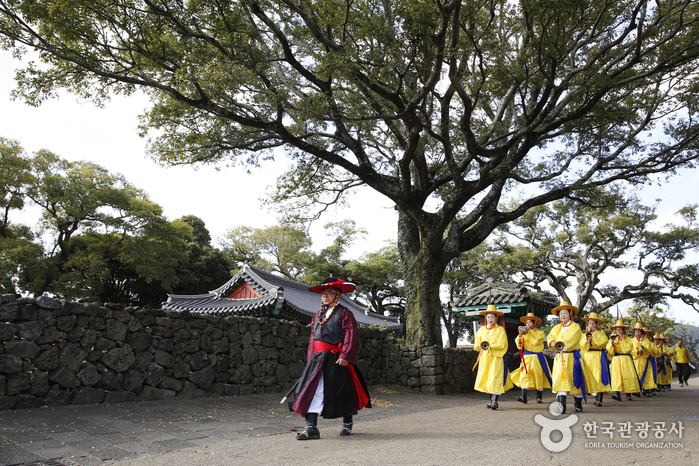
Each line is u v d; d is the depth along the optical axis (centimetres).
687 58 1037
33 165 2583
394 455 391
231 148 1176
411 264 1320
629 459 378
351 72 919
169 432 488
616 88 1238
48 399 582
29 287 2470
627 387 981
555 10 891
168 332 738
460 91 970
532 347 881
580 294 2830
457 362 1190
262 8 1043
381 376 1178
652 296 2838
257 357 872
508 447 425
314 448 427
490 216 1394
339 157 1222
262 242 3697
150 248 2866
